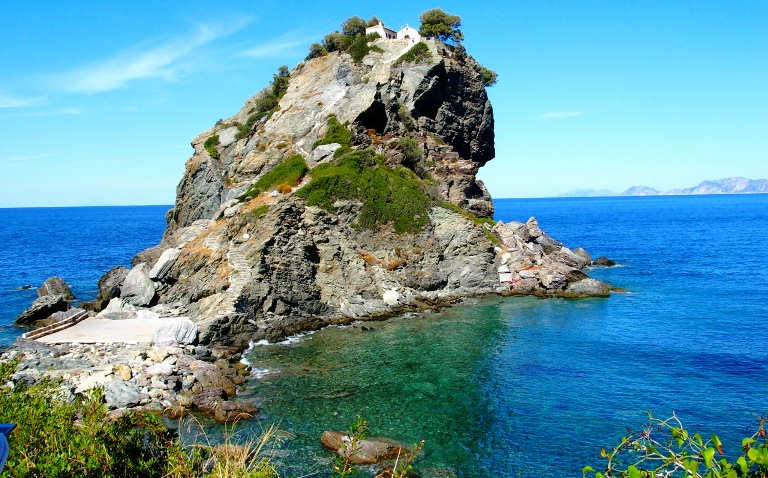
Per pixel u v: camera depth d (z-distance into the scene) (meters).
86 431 10.36
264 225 52.53
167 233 89.19
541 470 22.25
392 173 67.12
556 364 35.31
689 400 28.81
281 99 88.25
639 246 106.44
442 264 60.75
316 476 21.31
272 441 24.34
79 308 52.28
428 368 34.97
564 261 73.31
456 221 62.62
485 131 93.31
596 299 55.84
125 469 10.17
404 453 23.41
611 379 32.25
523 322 46.94
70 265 94.00
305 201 57.31
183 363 33.53
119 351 35.31
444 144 82.62
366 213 59.16
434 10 93.44
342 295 53.09
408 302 54.25
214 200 81.50
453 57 89.75
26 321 50.12
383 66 82.69
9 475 8.77
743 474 7.27
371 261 56.72
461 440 24.86
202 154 85.06
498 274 61.50
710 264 79.12
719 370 33.44
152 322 43.53
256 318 46.97
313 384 32.19
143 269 55.41
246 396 30.19
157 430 11.36
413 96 80.56
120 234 172.12
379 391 30.94
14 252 115.44
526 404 28.80
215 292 48.34
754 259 83.19
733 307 51.06
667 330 43.12
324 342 41.91
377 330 45.41
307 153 73.94
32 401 11.20
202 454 12.70
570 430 25.66
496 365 35.31
